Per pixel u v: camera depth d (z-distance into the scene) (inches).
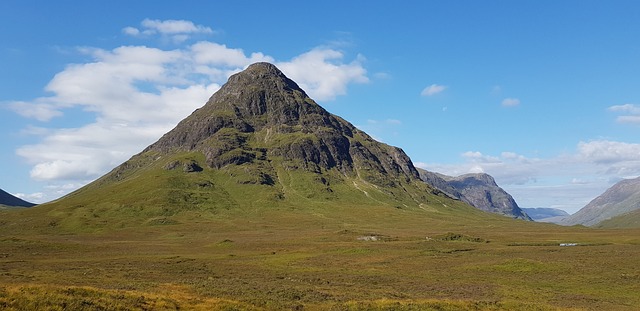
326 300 1883.6
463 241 5452.8
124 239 6771.7
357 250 4397.1
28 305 1270.9
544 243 5246.1
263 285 2310.5
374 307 1656.0
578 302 2042.3
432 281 2704.2
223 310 1514.5
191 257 4030.5
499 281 2714.1
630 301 2110.0
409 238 5762.8
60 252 4431.6
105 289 1763.0
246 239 6284.5
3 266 2997.0
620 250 4222.4
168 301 1585.9
